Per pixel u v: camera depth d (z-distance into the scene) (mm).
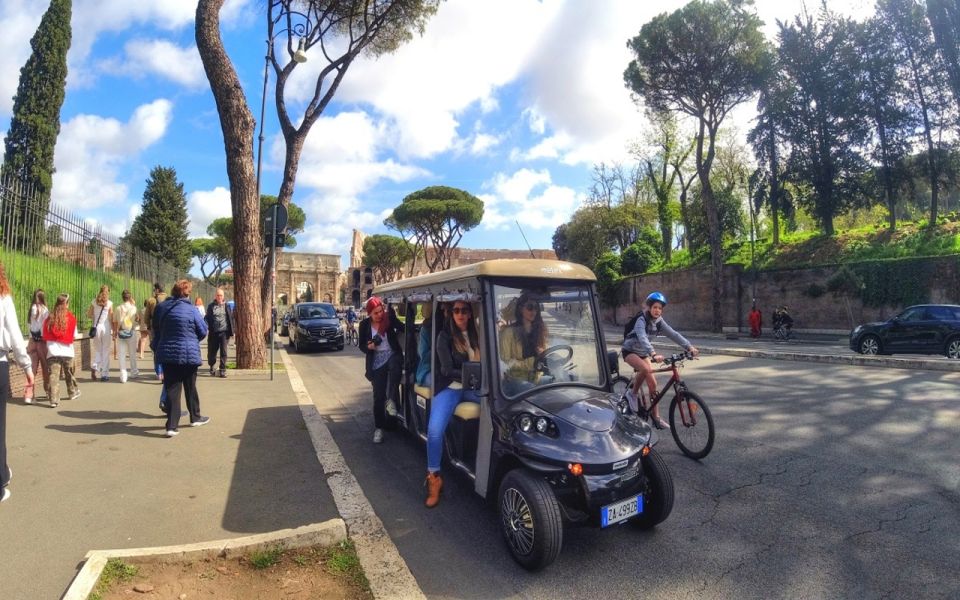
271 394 9414
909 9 28719
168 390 6543
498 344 4309
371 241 63750
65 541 3799
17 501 4465
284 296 74438
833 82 30109
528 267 4547
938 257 24094
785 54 31109
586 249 48719
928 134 28531
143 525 4105
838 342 23406
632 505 3773
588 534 4188
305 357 18156
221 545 3650
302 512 4418
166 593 3186
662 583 3479
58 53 25078
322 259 76375
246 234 11969
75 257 11820
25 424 6848
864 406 8039
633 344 6641
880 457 5789
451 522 4430
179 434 6617
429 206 43906
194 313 6664
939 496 4738
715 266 28953
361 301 20312
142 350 14250
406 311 6320
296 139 15266
